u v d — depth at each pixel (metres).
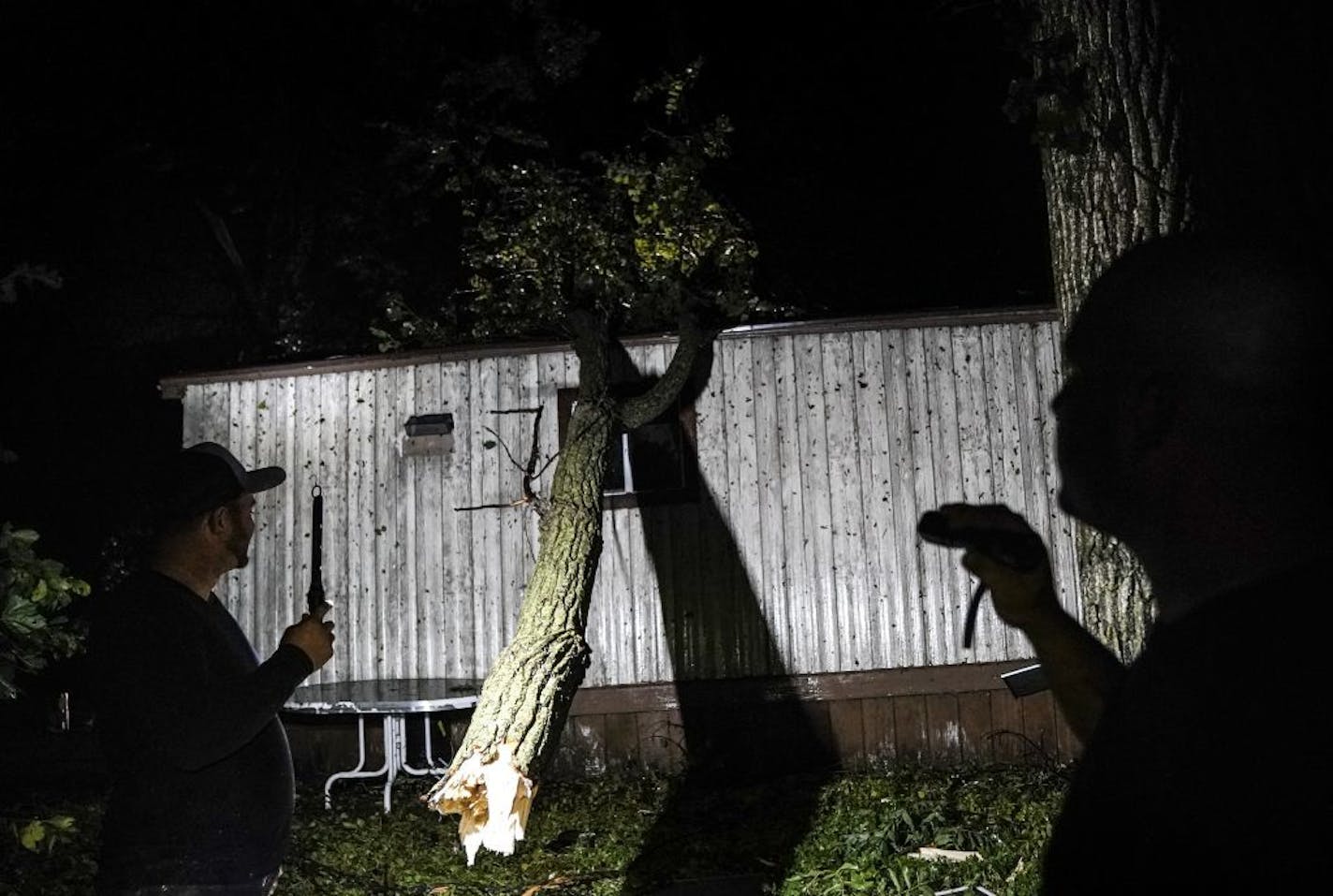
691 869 6.49
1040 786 7.82
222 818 2.95
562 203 11.77
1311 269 1.02
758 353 9.38
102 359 18.00
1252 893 0.85
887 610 9.14
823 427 9.30
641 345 9.47
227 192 17.45
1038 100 4.81
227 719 2.86
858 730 9.09
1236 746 0.89
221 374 9.77
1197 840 0.88
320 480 9.66
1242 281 1.01
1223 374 1.00
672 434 9.41
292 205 17.42
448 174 16.41
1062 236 4.88
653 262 11.23
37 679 12.80
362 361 9.69
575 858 6.91
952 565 9.12
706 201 11.48
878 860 6.08
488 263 12.02
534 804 8.27
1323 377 0.99
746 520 9.27
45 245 17.08
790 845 6.80
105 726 2.93
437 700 8.15
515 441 9.55
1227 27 4.69
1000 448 9.18
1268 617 0.93
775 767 9.09
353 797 8.72
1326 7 5.03
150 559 3.16
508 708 5.86
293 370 9.73
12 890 6.03
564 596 6.94
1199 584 1.01
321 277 17.47
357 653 9.48
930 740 9.05
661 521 9.33
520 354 9.61
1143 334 1.04
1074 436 1.11
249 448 9.74
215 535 3.21
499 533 9.48
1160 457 1.03
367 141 17.33
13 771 9.98
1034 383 9.21
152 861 2.86
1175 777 0.91
